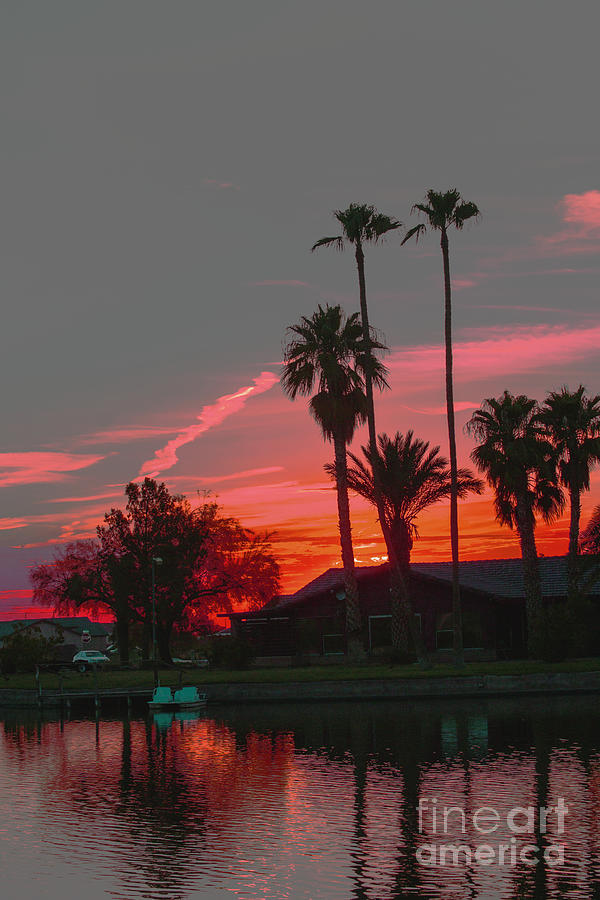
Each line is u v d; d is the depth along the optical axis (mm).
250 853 20000
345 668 56250
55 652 76688
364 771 28016
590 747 30234
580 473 58562
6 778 29625
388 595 63844
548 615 56125
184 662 82375
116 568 74250
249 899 17344
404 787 25562
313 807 23766
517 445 57531
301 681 50250
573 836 20656
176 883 18266
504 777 26250
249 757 31406
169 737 37625
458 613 52938
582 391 59438
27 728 43875
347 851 20000
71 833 22031
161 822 22812
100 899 17469
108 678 60375
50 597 79062
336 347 58125
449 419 54094
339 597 64438
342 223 55969
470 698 46750
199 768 29812
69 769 30875
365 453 58188
